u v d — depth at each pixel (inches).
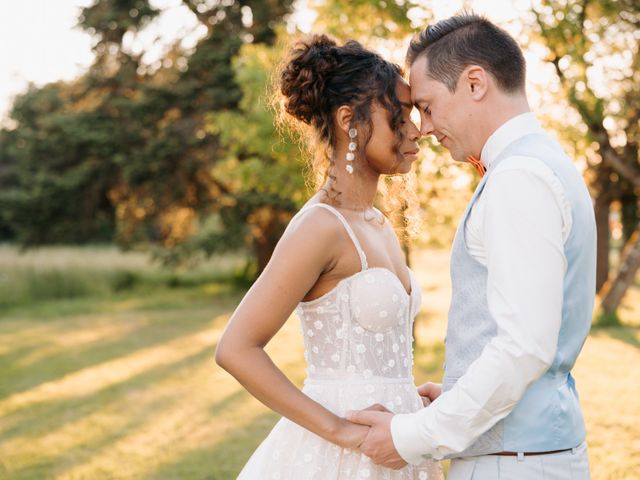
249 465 76.3
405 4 261.7
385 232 77.2
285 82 72.8
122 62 681.0
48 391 269.9
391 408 71.9
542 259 57.1
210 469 174.2
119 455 187.9
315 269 67.6
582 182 62.4
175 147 631.8
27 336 423.8
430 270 889.5
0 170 1133.1
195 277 750.5
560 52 287.6
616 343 333.7
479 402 57.9
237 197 607.2
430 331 397.4
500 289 57.6
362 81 69.4
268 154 409.4
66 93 718.5
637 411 212.5
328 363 71.6
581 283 61.7
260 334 65.2
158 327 448.8
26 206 701.9
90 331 438.3
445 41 64.3
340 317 70.8
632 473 159.0
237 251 695.1
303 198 388.8
